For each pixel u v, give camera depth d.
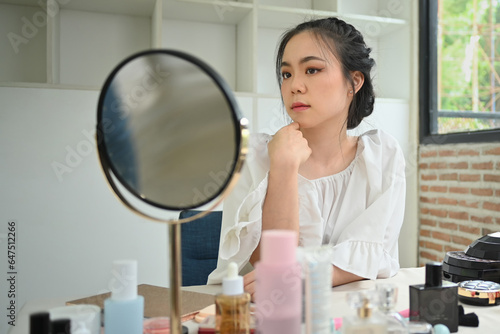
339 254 0.82
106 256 1.88
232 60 2.33
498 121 1.97
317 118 0.91
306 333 0.40
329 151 1.02
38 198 1.78
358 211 0.97
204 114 0.39
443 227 2.22
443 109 2.29
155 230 1.94
